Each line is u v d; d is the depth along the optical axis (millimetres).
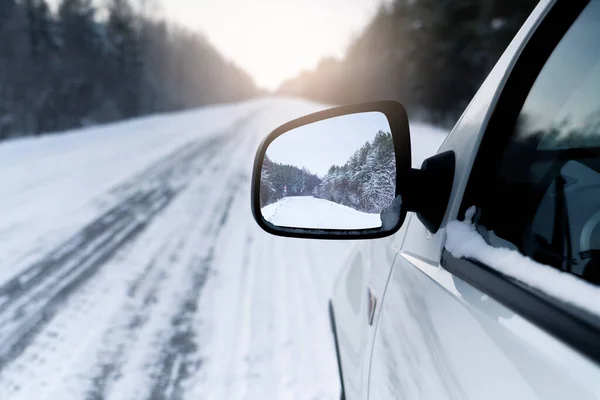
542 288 574
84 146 12281
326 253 4289
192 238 4699
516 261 667
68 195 6520
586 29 797
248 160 10695
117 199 6375
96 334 2775
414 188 937
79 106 37531
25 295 3307
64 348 2629
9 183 7234
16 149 11219
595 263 708
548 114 852
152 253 4223
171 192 6961
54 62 36031
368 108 983
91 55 39188
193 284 3525
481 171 878
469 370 652
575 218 760
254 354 2590
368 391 1177
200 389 2303
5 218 5312
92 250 4277
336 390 2285
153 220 5359
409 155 931
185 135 16781
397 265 1176
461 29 19516
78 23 38562
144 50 51406
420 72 22016
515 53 900
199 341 2717
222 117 30375
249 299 3273
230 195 6832
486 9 18656
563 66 831
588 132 820
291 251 4340
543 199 810
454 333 735
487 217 839
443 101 20500
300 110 40906
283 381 2361
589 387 439
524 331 572
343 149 994
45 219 5285
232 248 4402
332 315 1924
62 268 3822
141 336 2762
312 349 2643
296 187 1021
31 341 2699
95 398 2232
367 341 1272
